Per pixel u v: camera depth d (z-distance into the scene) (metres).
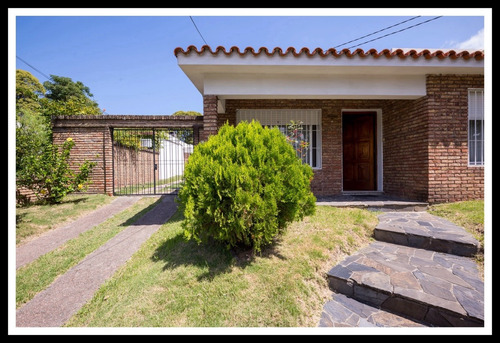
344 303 2.50
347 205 5.19
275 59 4.67
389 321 2.23
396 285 2.47
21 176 5.51
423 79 5.25
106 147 6.93
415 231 3.69
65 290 2.69
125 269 3.01
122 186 10.18
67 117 6.82
